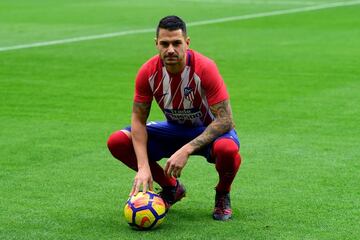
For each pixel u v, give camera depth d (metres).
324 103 27.42
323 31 47.06
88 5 62.22
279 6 61.50
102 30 47.78
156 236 15.05
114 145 16.17
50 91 29.81
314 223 15.80
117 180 18.89
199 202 17.25
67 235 15.15
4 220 16.02
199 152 16.20
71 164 20.28
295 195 17.64
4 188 18.23
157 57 15.68
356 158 20.70
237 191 17.94
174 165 15.34
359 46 40.88
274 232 15.27
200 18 54.12
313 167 19.88
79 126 24.50
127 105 27.56
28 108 26.98
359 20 52.22
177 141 16.39
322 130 23.72
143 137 15.91
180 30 15.13
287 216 16.23
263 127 24.16
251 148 21.69
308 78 32.22
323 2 64.44
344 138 22.80
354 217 16.17
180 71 15.45
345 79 31.92
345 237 15.02
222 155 15.41
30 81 31.81
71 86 30.83
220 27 49.25
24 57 37.81
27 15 55.34
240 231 15.34
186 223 15.83
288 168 19.80
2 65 35.53
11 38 44.25
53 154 21.28
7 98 28.55
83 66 35.41
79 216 16.27
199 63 15.46
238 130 23.75
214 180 18.86
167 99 15.76
